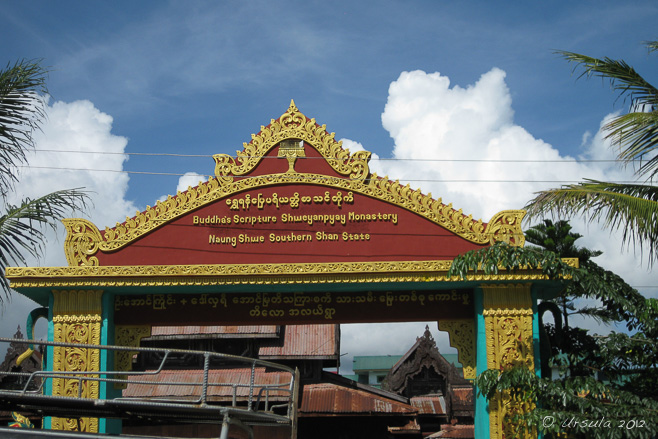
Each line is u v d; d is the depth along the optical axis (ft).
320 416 64.49
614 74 37.96
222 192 43.91
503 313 41.88
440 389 87.51
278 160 44.55
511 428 40.60
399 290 44.19
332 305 44.57
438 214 43.09
